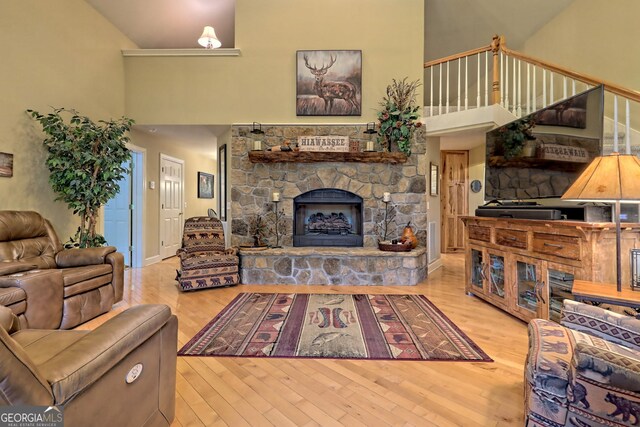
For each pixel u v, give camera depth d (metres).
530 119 2.85
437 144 4.79
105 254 2.83
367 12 4.21
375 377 1.76
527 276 2.54
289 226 4.21
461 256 5.85
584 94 2.32
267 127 4.20
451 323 2.54
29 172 3.00
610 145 2.98
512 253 2.64
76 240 3.54
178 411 1.46
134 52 4.22
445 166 6.27
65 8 3.38
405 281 3.76
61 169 3.05
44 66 3.14
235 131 4.21
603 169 1.65
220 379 1.74
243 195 4.21
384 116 3.97
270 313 2.77
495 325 2.51
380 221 4.19
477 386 1.67
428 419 1.41
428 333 2.35
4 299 1.87
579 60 3.76
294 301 3.11
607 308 1.80
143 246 4.83
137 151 4.66
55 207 3.32
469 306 2.97
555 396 1.03
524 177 2.92
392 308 2.91
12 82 2.83
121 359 1.01
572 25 3.86
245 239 4.20
